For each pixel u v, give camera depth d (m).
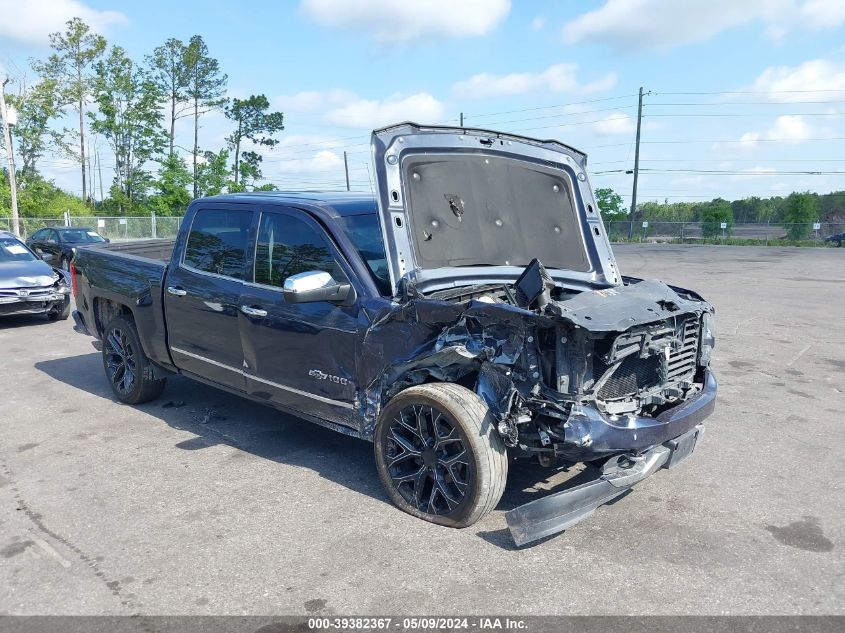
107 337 6.65
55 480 4.74
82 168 63.00
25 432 5.76
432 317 3.97
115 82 60.09
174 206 55.78
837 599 3.27
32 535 3.97
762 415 6.17
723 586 3.39
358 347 4.34
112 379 6.68
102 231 41.75
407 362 4.09
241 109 64.69
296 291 4.14
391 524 4.05
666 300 4.27
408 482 4.23
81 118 61.56
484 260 4.64
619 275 5.38
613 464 3.88
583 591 3.35
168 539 3.90
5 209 47.81
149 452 5.26
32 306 11.18
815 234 49.00
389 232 4.18
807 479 4.72
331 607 3.23
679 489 4.55
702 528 4.00
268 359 4.93
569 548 3.77
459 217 4.57
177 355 5.82
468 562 3.62
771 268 22.73
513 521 3.62
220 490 4.56
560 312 3.61
